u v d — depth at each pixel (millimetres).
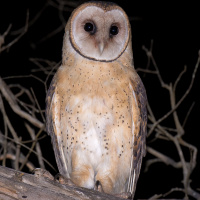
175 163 13273
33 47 16766
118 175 10023
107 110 9711
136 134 10039
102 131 9711
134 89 10016
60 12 15703
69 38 10312
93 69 9867
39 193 7684
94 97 9711
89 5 10234
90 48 9969
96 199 7949
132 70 10289
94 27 10086
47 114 10430
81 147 9820
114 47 10078
